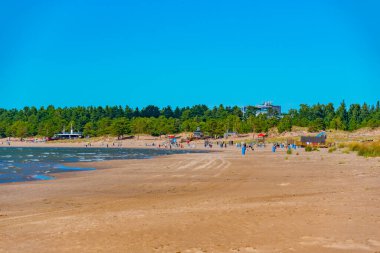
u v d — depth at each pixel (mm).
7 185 25141
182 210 14484
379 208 13664
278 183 24078
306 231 10555
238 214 13219
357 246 9086
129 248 9422
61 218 13641
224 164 43906
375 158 46250
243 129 181500
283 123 175500
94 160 59188
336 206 14188
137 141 183000
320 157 52438
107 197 19562
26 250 9508
